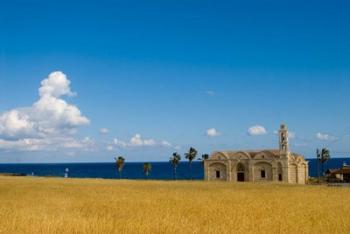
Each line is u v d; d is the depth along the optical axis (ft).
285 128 476.54
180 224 92.94
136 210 131.64
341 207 147.13
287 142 475.31
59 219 98.02
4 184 314.76
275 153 481.05
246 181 485.97
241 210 131.54
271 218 109.81
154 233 83.51
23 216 105.60
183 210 130.72
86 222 92.22
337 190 267.59
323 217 114.93
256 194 222.48
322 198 193.06
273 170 472.85
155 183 379.35
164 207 141.79
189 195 209.67
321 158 633.20
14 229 85.46
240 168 491.31
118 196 199.00
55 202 164.45
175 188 288.92
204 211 128.16
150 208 138.10
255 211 128.67
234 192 240.73
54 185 307.58
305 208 142.10
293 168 482.69
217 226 93.04
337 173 484.33
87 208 140.26
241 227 91.40
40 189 256.32
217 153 504.84
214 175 501.97
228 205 150.92
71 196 198.49
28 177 477.77
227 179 493.36
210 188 295.48
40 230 83.66
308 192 242.37
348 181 473.26
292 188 300.61
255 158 483.51
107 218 104.17
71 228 84.74
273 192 242.37
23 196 197.88
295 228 92.53
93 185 316.60
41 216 107.45
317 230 91.97
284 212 126.62
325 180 490.90
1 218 100.22
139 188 281.54
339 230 92.48
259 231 88.58
